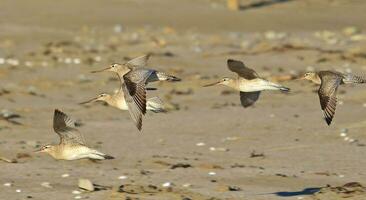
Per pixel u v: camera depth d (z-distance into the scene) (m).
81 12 48.78
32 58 36.50
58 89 30.38
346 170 18.95
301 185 17.62
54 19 46.91
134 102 13.57
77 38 42.41
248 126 23.95
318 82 16.45
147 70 13.94
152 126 24.14
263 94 28.25
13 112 26.16
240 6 51.66
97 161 19.80
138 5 50.91
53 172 18.70
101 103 27.66
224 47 38.72
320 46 38.69
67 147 14.65
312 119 24.59
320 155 20.42
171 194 16.61
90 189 17.08
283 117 24.98
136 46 39.28
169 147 21.56
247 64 34.25
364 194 16.58
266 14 49.03
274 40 41.12
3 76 32.50
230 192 16.97
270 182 17.88
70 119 14.61
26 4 50.25
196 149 21.34
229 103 27.42
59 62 35.56
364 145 21.34
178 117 25.27
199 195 16.66
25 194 16.89
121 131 23.61
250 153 20.83
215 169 19.02
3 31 43.69
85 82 31.64
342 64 33.78
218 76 31.98
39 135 23.17
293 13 49.50
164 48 38.69
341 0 53.28
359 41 40.34
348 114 24.91
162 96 28.64
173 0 52.56
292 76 30.69
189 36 42.72
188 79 31.39
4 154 20.67
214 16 48.38
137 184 17.50
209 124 24.28
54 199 16.50
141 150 21.20
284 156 20.41
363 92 27.61
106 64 35.00
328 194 16.58
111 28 45.38
